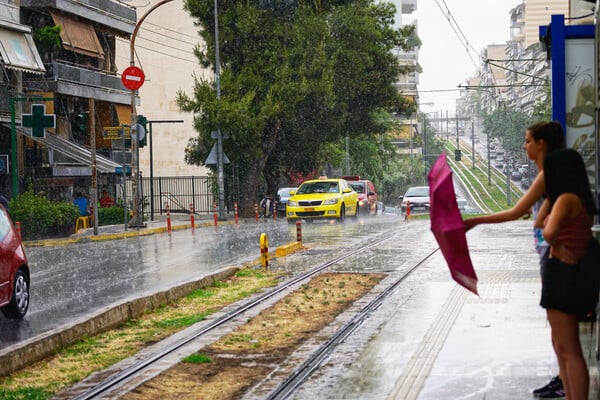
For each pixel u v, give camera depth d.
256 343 11.02
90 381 9.09
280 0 48.78
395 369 8.70
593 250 5.93
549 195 6.01
